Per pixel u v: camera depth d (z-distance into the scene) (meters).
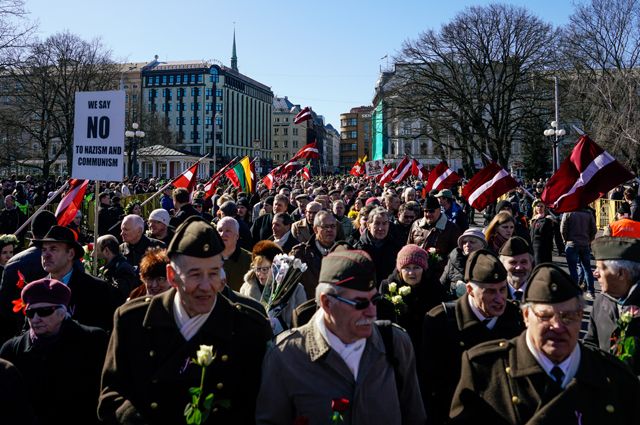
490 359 2.76
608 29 36.81
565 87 39.91
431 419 3.48
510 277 4.43
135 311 2.89
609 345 3.85
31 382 3.36
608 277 3.82
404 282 4.43
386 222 6.75
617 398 2.53
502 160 43.09
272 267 4.47
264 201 11.77
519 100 43.84
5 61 28.16
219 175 15.61
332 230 6.02
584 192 6.96
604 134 30.81
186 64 122.19
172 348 2.76
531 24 41.22
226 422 2.75
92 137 6.13
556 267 2.63
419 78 43.84
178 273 2.74
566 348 2.51
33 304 3.36
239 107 130.88
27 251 5.13
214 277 2.75
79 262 5.27
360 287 2.63
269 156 151.25
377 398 2.70
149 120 66.25
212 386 2.73
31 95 44.12
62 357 3.41
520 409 2.59
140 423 2.70
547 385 2.57
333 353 2.70
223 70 122.12
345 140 166.88
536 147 46.94
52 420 3.35
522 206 21.09
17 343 3.53
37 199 22.14
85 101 6.18
